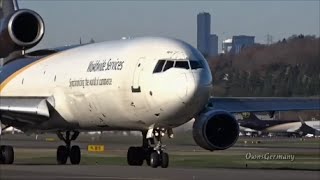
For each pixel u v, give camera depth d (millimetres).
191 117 78938
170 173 72438
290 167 95188
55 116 93250
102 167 84312
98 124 88875
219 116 80938
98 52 88250
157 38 82625
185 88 75750
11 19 97312
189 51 79500
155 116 79250
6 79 103812
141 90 79438
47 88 94375
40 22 98875
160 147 82312
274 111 93250
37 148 160875
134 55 81688
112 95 83188
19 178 64688
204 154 134250
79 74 88750
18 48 99125
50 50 100750
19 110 90250
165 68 78188
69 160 109375
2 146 93812
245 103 92812
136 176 67812
